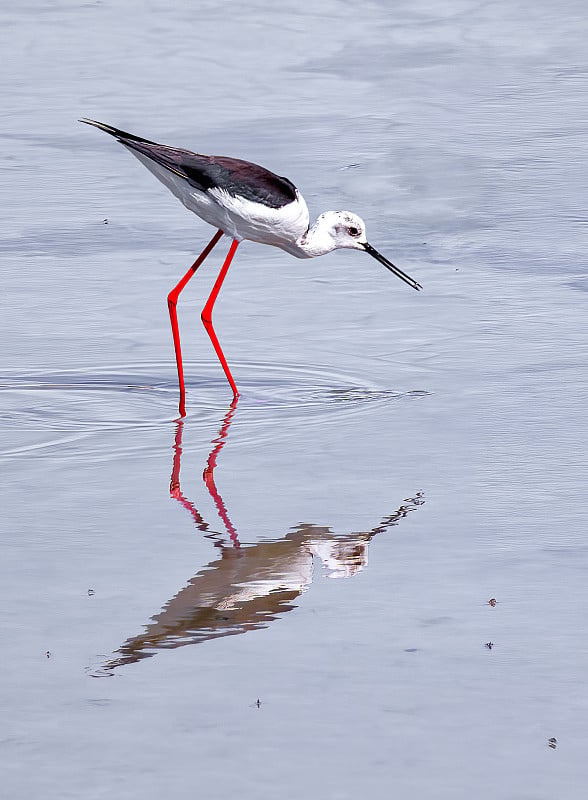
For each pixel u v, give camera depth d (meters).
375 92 25.64
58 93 25.92
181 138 22.86
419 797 6.10
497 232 18.06
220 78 26.66
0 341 14.14
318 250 13.62
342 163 21.23
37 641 7.64
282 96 25.44
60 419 11.96
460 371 13.06
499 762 6.38
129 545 9.09
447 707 6.88
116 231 18.39
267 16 30.53
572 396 12.20
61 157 22.14
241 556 8.87
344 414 11.96
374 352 13.72
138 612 8.01
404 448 11.01
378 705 6.90
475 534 9.18
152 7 31.28
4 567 8.70
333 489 10.12
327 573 8.58
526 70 27.14
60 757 6.45
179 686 7.11
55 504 9.87
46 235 18.14
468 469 10.48
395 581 8.44
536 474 10.33
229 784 6.21
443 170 20.88
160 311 15.23
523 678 7.16
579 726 6.68
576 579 8.40
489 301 15.31
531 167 21.06
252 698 6.98
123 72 27.22
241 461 10.84
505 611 7.96
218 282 13.04
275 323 14.78
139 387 12.88
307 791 6.15
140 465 10.77
